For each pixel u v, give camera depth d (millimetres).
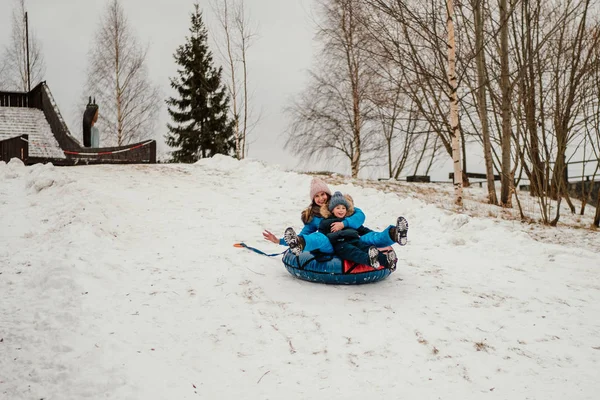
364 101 24906
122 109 34125
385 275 6492
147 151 17406
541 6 15398
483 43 15062
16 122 25109
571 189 23078
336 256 6312
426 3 15344
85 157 19438
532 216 14039
